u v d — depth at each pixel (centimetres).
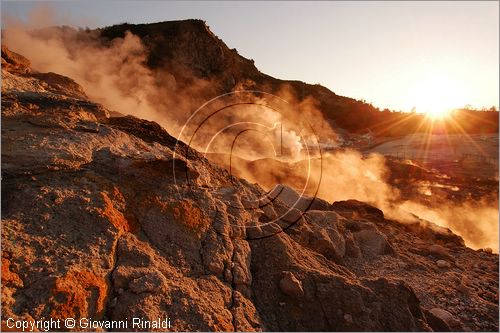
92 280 294
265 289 368
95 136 446
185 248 369
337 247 527
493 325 414
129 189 397
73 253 309
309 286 368
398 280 396
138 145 477
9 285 267
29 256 293
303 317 346
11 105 457
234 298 343
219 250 382
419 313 379
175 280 330
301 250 449
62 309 266
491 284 524
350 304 352
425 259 587
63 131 438
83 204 353
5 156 372
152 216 382
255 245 422
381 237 586
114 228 345
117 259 326
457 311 434
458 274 530
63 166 383
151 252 347
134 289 300
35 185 359
